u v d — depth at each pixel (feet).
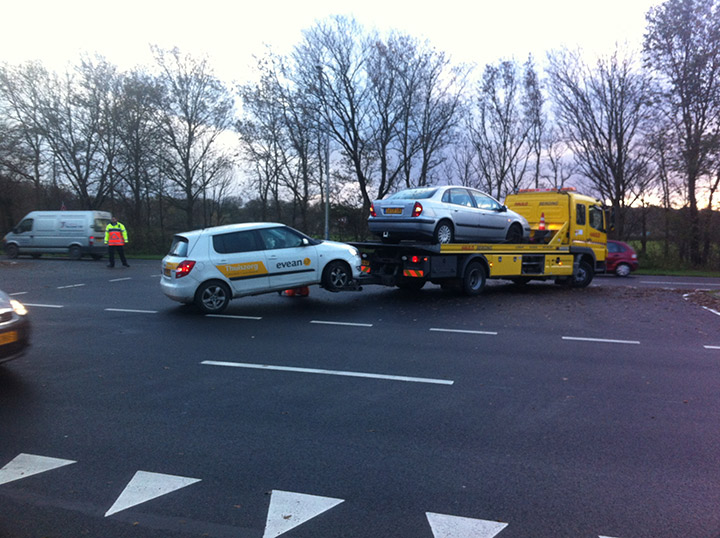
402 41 99.76
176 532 9.95
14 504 10.96
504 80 110.52
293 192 116.67
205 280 32.60
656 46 88.79
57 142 111.45
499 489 11.56
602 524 10.16
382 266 40.29
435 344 25.58
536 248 45.14
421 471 12.42
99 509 10.76
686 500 11.07
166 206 126.72
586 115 101.19
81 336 27.02
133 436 14.46
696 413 16.34
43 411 16.37
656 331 29.35
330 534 9.87
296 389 18.63
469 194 41.37
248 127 108.88
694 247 90.58
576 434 14.65
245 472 12.37
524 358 23.07
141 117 107.04
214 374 20.44
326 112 101.50
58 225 84.12
